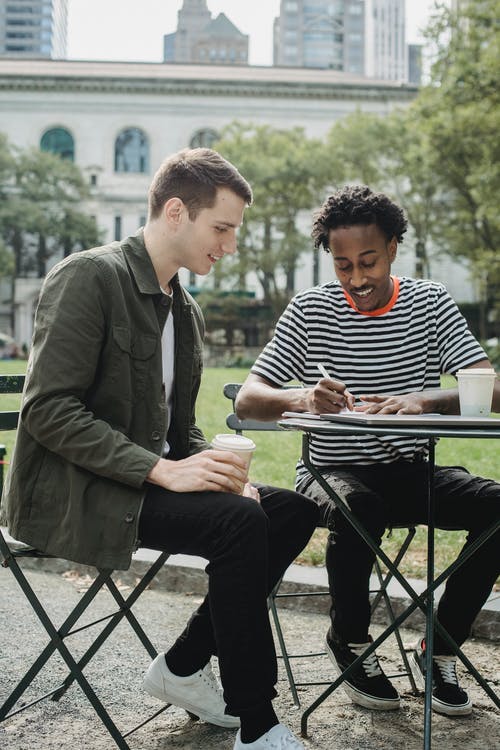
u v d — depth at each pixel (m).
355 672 2.54
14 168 47.25
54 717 2.45
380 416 2.10
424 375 2.79
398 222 2.66
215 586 1.97
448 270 50.41
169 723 2.44
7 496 2.15
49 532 2.08
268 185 39.97
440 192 36.81
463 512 2.49
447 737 2.35
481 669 2.91
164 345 2.33
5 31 161.25
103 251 2.19
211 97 54.62
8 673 2.76
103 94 54.06
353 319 2.77
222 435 2.16
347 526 2.43
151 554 4.09
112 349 2.14
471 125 24.56
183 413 2.38
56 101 53.78
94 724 2.41
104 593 3.85
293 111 55.09
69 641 3.12
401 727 2.42
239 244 41.66
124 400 2.16
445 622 2.53
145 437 2.20
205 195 2.21
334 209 2.67
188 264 2.27
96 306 2.11
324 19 165.50
